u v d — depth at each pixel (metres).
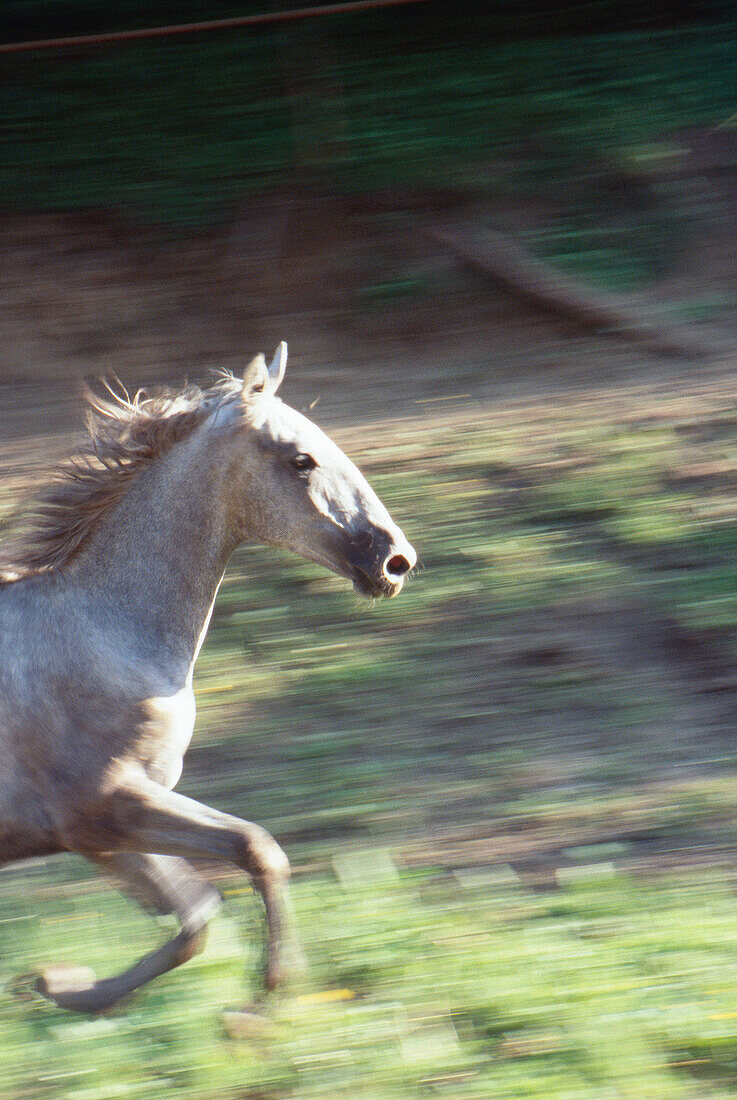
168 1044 6.06
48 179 20.50
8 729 5.91
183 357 17.86
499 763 9.32
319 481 6.14
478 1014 6.21
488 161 20.52
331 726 9.78
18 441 15.24
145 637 6.18
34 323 18.27
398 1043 5.96
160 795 5.94
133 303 18.66
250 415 6.15
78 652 6.02
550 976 6.49
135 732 6.00
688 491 12.52
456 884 7.72
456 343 17.83
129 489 6.33
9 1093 5.73
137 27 21.95
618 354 17.06
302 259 19.25
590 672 10.35
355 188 20.14
